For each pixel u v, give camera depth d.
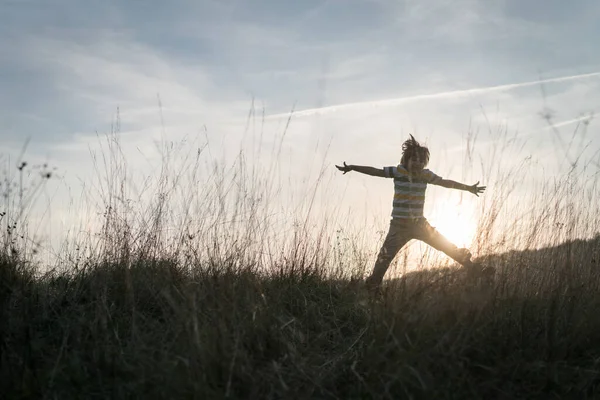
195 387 3.07
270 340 3.87
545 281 4.45
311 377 3.52
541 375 3.48
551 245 4.94
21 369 3.26
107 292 4.57
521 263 4.62
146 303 4.44
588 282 4.59
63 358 3.54
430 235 5.15
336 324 4.45
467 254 4.84
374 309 4.29
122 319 4.14
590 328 3.95
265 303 4.35
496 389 3.33
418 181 5.30
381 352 3.62
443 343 3.58
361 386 3.35
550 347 3.69
